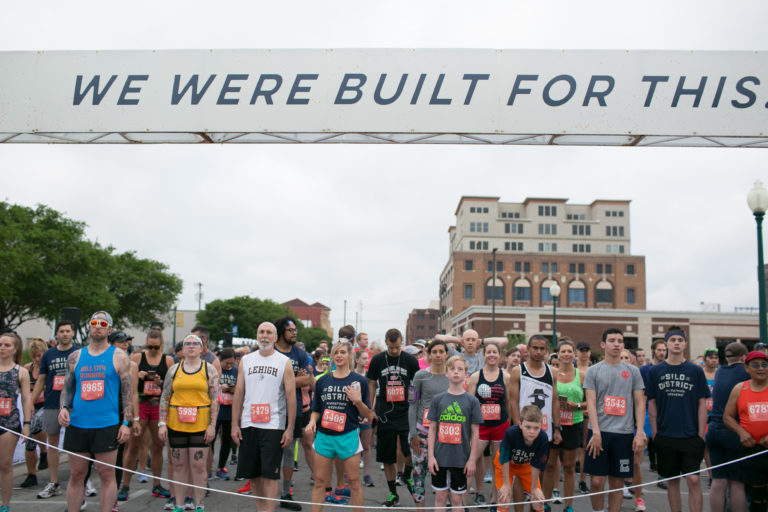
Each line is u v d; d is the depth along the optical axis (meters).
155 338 7.83
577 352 9.12
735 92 6.14
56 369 7.69
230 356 9.12
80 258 41.59
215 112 6.30
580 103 6.20
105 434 5.98
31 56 6.43
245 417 6.12
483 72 6.26
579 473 9.55
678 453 6.04
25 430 6.60
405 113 6.24
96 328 6.04
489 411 7.00
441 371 6.84
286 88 6.30
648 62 6.21
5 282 36.41
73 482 5.95
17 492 7.72
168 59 6.37
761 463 5.87
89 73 6.39
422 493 6.63
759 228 10.12
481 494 7.38
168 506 6.97
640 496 7.36
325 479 6.09
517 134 6.24
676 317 62.16
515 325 63.03
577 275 79.12
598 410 6.35
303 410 7.98
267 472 5.95
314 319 181.62
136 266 54.69
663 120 6.15
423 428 6.77
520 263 79.12
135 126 6.33
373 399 7.66
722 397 6.25
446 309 88.19
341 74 6.30
